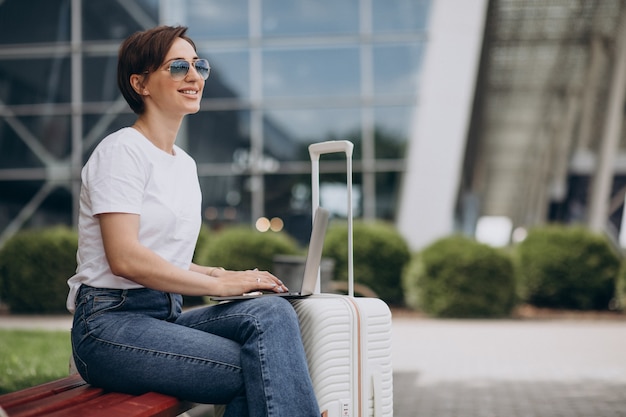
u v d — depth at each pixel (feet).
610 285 47.44
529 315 46.21
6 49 59.31
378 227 48.67
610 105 67.10
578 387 23.45
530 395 22.17
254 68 59.11
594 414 19.47
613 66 65.92
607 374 25.88
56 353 27.43
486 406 20.53
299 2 58.90
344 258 47.60
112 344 9.78
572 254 47.55
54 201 58.65
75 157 58.75
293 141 58.80
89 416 8.56
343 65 58.44
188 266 10.78
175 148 11.24
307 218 58.44
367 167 57.98
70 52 59.11
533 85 82.12
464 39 56.08
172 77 10.61
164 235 10.36
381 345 10.55
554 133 101.71
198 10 59.47
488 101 81.46
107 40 59.11
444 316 45.52
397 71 57.98
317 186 11.93
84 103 58.90
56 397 9.69
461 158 56.70
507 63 73.41
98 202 9.86
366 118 58.18
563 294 47.60
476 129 71.36
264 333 9.55
